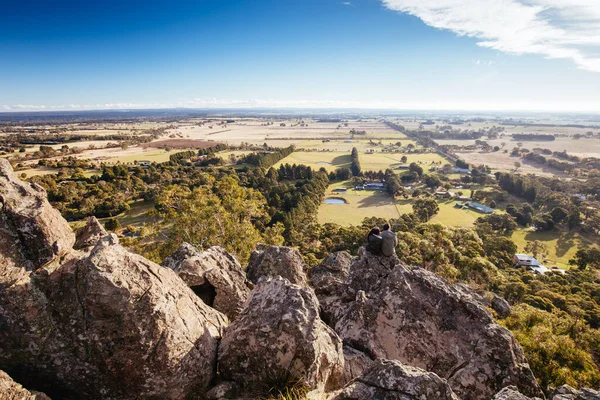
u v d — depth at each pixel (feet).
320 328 33.68
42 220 28.68
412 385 27.25
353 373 36.55
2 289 25.29
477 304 44.01
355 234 267.80
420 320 42.14
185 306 31.73
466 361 38.81
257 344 30.09
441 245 191.52
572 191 524.11
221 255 52.44
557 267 294.46
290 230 282.77
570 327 110.73
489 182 595.47
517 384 36.04
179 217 136.05
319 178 503.61
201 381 29.35
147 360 26.68
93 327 26.25
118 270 27.53
